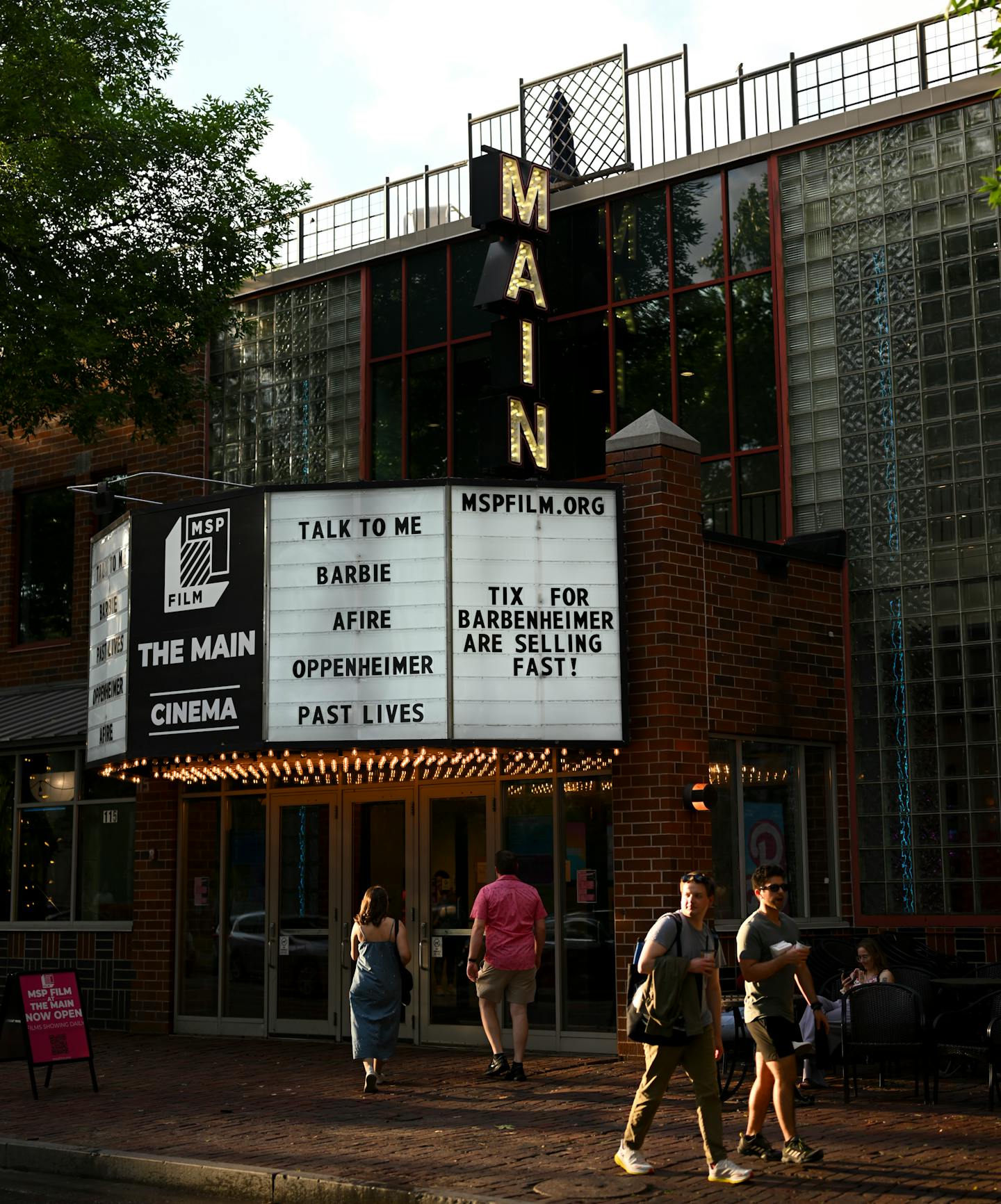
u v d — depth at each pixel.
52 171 19.38
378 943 12.53
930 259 16.33
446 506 14.00
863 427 16.59
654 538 14.44
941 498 16.05
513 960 12.95
